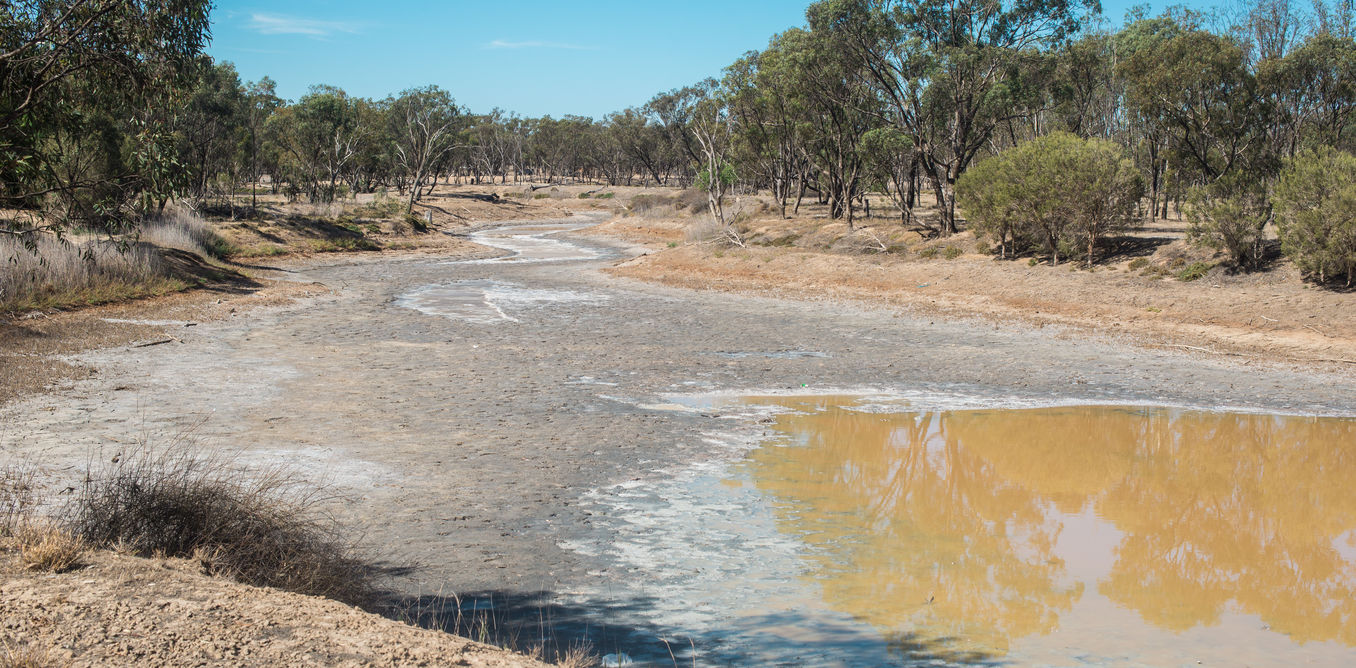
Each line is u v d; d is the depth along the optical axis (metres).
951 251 34.19
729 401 15.03
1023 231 32.41
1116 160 29.91
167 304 24.14
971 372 18.06
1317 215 22.88
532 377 16.58
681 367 18.16
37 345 16.72
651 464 10.95
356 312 25.77
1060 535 8.80
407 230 58.75
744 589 7.17
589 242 59.66
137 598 4.85
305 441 11.34
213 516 6.46
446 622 6.09
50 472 9.13
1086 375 17.77
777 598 6.98
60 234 10.13
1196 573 7.79
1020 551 8.30
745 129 55.88
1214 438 13.13
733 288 33.66
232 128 52.19
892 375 17.69
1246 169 31.78
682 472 10.66
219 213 49.56
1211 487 10.69
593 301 30.11
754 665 5.61
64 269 22.97
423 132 91.12
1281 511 9.74
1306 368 18.30
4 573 5.14
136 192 10.62
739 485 10.23
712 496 9.79
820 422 13.62
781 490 10.11
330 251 46.72
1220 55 31.19
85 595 4.84
